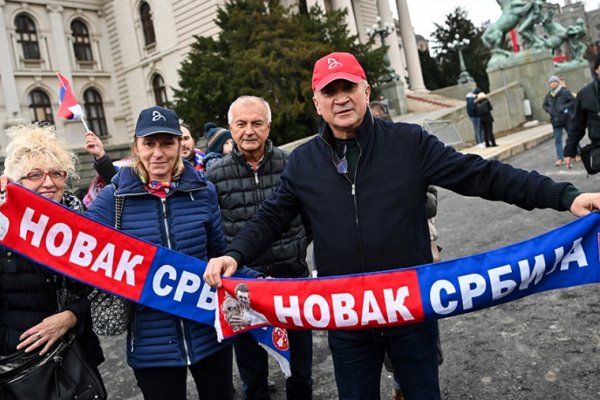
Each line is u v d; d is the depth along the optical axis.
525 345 3.61
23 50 32.06
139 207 2.49
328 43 22.11
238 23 21.56
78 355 2.40
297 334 3.01
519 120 20.03
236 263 2.25
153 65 33.84
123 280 2.43
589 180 8.38
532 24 20.95
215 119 20.64
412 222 2.10
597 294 4.21
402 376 2.23
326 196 2.14
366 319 2.17
